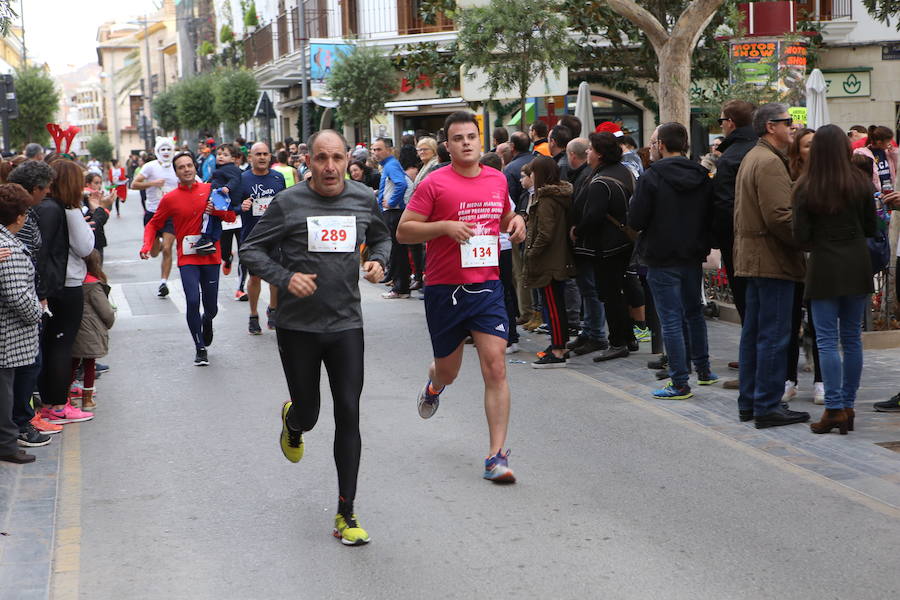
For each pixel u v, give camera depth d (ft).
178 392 28.60
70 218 24.25
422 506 18.31
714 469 20.03
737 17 44.62
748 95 43.27
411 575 15.23
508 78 53.21
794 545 15.97
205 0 184.96
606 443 22.08
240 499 19.07
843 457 20.49
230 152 40.47
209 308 33.04
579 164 32.24
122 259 66.54
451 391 27.55
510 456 21.30
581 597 14.23
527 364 30.96
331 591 14.75
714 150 34.73
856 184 21.09
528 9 51.78
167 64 304.50
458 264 19.72
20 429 23.18
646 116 83.82
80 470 21.29
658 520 17.25
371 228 17.81
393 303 45.34
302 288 16.44
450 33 89.30
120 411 26.53
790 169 24.34
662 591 14.35
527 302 37.70
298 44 107.76
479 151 19.66
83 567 15.92
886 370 28.58
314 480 20.08
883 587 14.35
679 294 25.64
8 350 21.71
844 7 79.10
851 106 79.87
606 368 30.09
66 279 24.70
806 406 24.62
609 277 30.42
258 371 31.22
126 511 18.57
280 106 125.49
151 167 54.60
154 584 15.20
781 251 22.41
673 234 25.16
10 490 19.92
